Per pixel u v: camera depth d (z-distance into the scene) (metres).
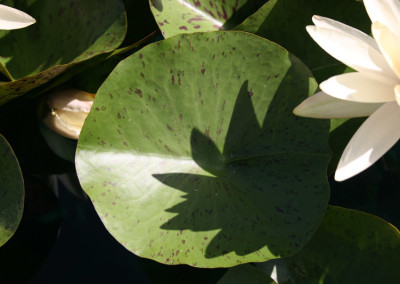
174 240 0.71
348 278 0.74
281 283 0.75
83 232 0.83
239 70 0.73
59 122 0.81
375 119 0.69
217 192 0.73
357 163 0.69
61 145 0.84
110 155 0.71
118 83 0.71
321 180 0.73
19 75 0.80
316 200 0.72
